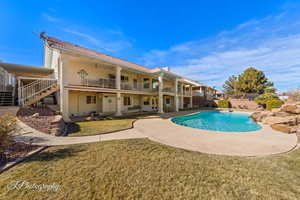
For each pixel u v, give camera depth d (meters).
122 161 3.58
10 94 9.95
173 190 2.46
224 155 4.25
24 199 2.19
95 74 14.15
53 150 4.32
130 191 2.42
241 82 33.53
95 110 14.43
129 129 7.86
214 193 2.39
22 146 4.43
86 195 2.29
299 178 2.92
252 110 22.22
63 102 9.77
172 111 20.38
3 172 2.94
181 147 4.98
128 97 18.31
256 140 6.05
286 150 4.79
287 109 11.04
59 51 9.58
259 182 2.75
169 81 25.45
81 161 3.54
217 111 21.47
